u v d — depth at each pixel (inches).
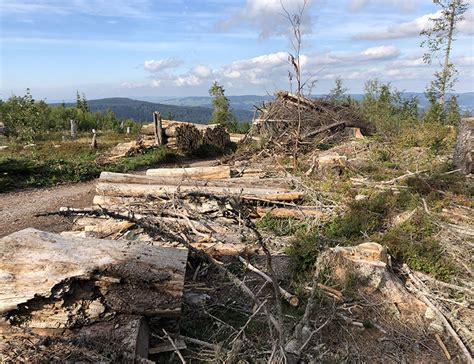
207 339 150.4
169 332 146.4
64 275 128.4
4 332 124.8
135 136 987.3
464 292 185.0
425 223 240.2
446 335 160.4
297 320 159.0
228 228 240.7
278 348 124.9
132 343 128.2
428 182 324.5
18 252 133.4
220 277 194.4
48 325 127.6
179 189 273.4
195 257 203.5
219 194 269.7
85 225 250.4
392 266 206.5
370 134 684.7
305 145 509.0
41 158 530.0
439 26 897.5
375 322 167.3
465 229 239.1
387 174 368.8
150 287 139.8
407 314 173.3
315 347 144.9
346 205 274.4
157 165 569.6
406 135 522.6
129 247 150.4
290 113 589.6
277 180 329.4
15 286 125.3
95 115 1385.3
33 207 348.2
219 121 1125.1
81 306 131.2
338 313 168.6
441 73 910.4
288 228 254.1
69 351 123.6
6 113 991.6
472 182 332.5
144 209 255.4
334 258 195.0
